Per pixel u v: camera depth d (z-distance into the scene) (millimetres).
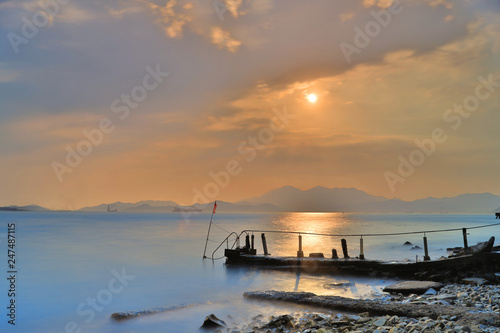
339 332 13672
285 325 15336
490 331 12016
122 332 16797
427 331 12031
